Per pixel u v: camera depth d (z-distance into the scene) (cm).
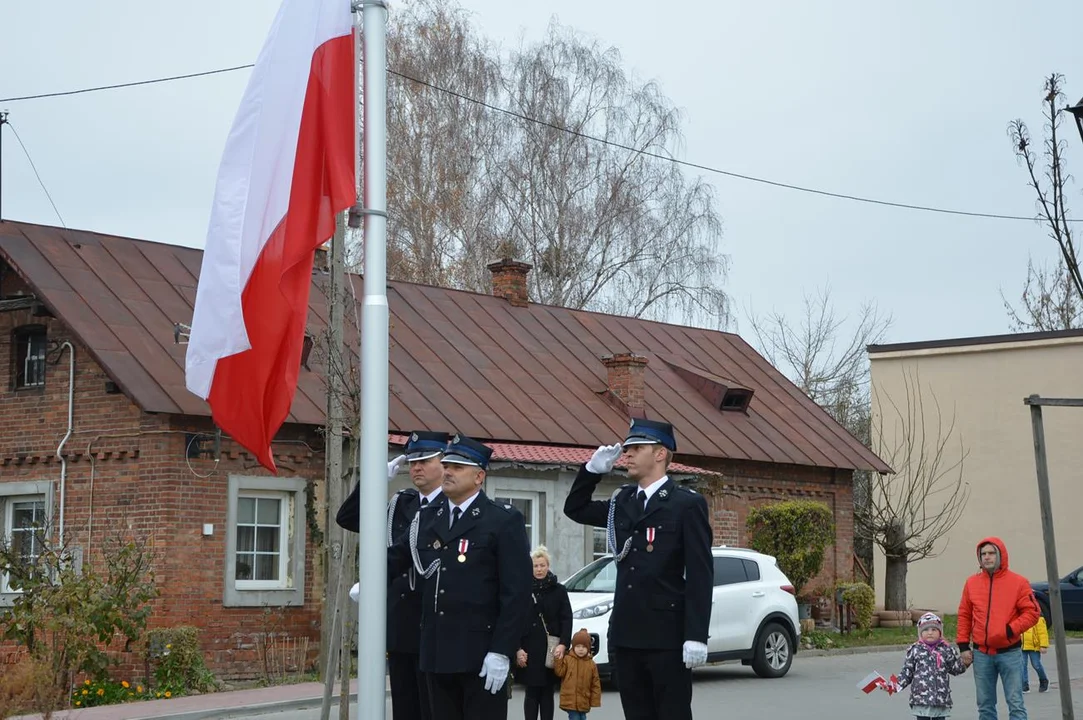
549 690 1214
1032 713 1575
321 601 2073
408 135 3862
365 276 734
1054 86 1520
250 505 2023
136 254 2227
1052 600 1030
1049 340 3453
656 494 823
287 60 772
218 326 757
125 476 1952
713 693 1780
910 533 3303
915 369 3684
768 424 2947
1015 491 3478
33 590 1709
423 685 930
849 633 2747
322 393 2116
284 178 759
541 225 3872
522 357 2700
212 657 1923
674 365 3008
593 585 1844
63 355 2050
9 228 2114
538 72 3947
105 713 1577
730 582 1936
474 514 857
